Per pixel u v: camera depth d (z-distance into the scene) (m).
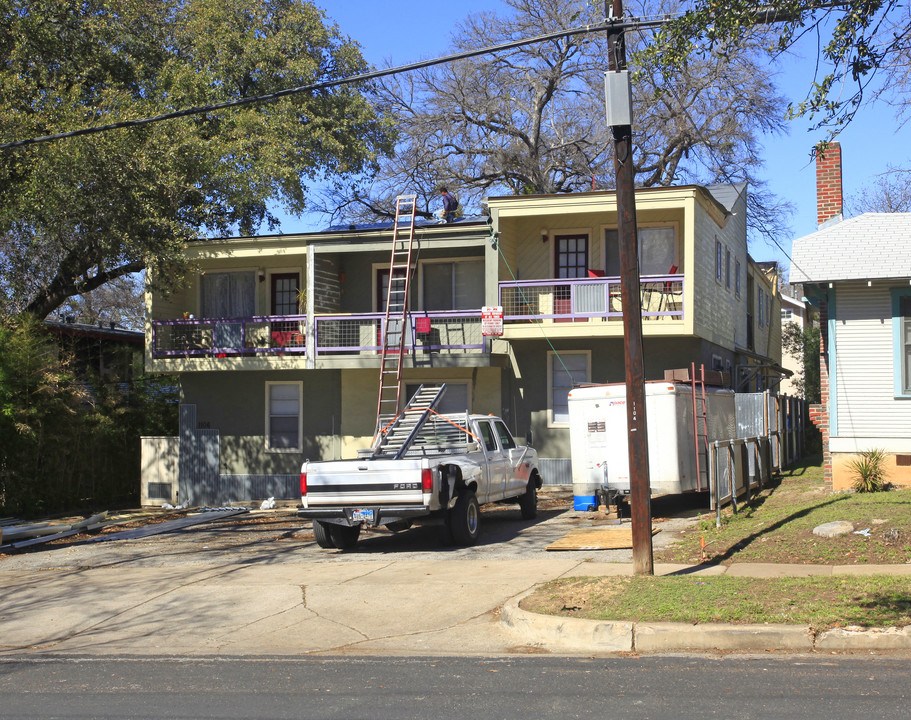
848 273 15.90
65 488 23.16
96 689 7.53
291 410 24.16
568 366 22.12
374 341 22.77
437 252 23.61
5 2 20.97
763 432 19.80
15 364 21.08
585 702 6.54
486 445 15.55
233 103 12.04
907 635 7.65
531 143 37.91
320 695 7.06
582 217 22.69
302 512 13.67
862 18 9.27
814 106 9.61
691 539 12.62
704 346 22.09
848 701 6.26
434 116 37.78
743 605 8.52
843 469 16.14
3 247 21.59
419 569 12.02
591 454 15.95
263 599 10.85
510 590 10.40
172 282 22.11
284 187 24.69
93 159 18.95
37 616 10.72
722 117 35.41
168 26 25.09
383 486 13.30
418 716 6.38
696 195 20.97
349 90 28.55
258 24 26.58
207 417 24.56
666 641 8.08
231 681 7.65
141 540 16.72
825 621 8.02
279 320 23.41
